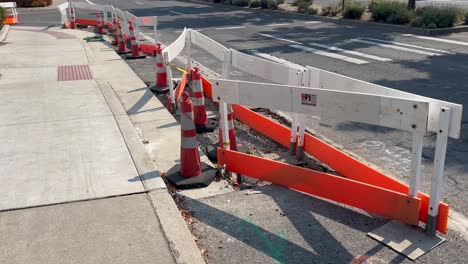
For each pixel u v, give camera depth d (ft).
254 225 13.55
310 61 38.58
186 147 16.25
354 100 13.15
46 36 52.42
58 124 21.63
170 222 13.26
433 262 11.69
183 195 15.42
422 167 17.98
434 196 12.34
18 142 19.44
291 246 12.50
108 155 17.97
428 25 54.60
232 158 17.08
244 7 88.94
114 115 22.88
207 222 13.76
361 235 12.91
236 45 47.16
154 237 12.56
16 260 11.62
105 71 34.06
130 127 21.13
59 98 26.04
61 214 13.70
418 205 12.72
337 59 39.40
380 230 13.02
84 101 25.39
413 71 34.37
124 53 42.83
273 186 16.02
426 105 11.79
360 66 36.45
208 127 22.29
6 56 39.45
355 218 13.78
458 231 13.12
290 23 66.28
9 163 17.34
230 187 16.11
